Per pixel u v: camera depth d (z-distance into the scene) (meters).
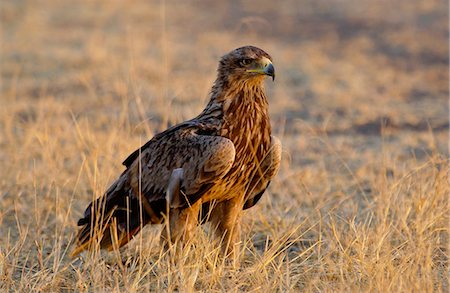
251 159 9.45
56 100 20.05
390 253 9.29
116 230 9.54
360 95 21.42
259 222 11.27
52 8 34.84
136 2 37.00
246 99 9.41
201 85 21.38
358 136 17.55
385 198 11.35
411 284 8.58
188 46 27.83
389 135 17.59
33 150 14.95
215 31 31.03
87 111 18.83
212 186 9.17
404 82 23.06
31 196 12.49
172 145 9.34
